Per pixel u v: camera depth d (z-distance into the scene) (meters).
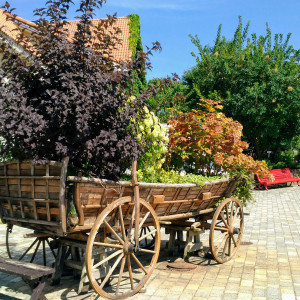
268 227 9.33
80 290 4.61
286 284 5.09
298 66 20.75
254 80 20.38
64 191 3.99
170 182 5.64
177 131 6.88
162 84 6.05
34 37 4.46
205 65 22.12
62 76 4.14
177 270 5.79
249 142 22.48
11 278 5.63
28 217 4.45
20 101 4.06
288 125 21.20
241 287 4.99
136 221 4.61
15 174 4.46
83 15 4.39
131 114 4.65
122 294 4.48
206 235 8.55
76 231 4.38
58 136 4.28
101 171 4.57
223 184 6.38
